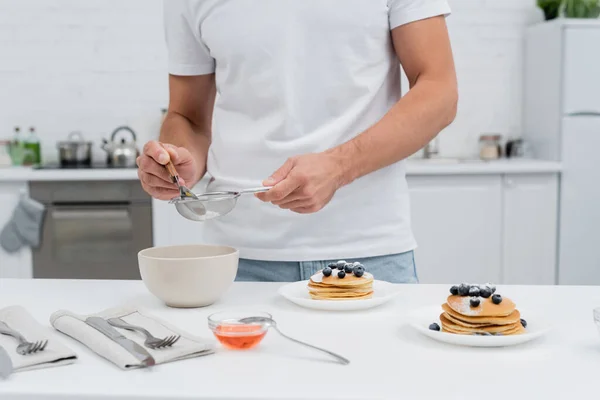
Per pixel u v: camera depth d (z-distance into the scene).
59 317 0.99
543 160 3.78
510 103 4.13
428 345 0.91
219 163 1.49
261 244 1.41
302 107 1.39
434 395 0.72
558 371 0.80
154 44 3.99
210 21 1.43
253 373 0.80
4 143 3.74
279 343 0.92
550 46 3.71
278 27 1.36
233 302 1.16
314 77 1.38
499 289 1.26
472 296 0.95
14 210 3.38
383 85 1.43
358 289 1.14
